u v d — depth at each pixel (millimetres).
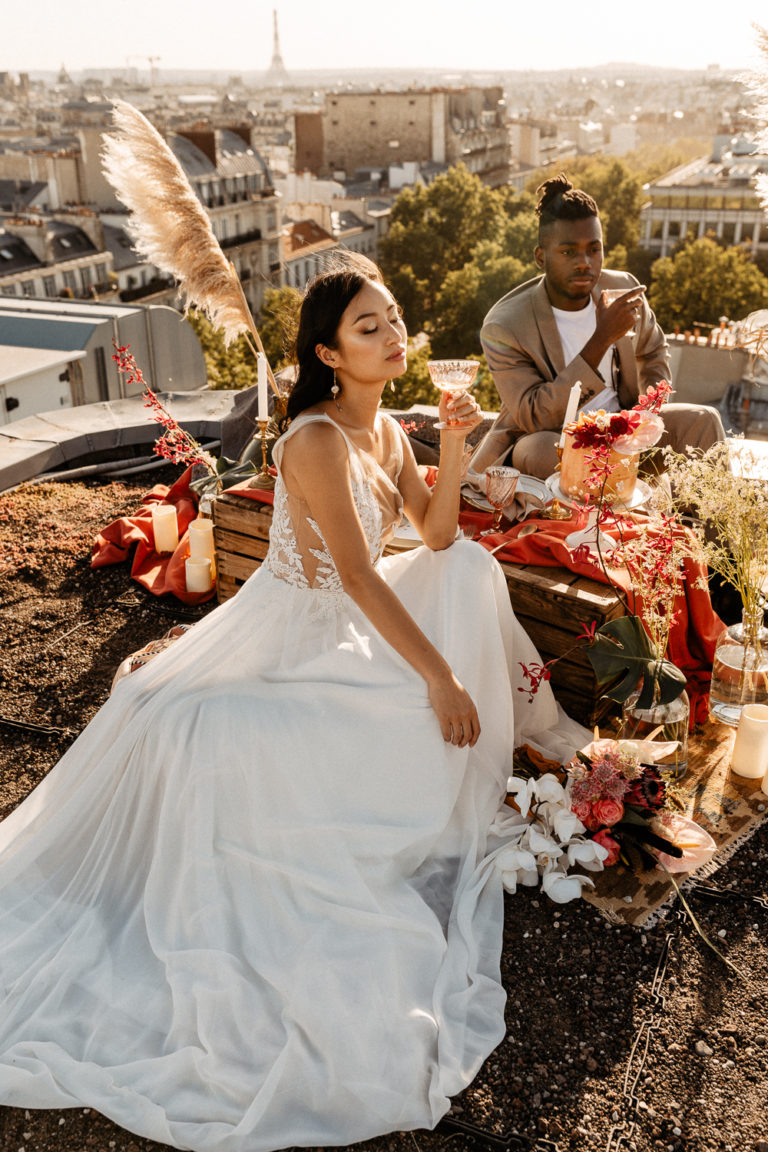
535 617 3021
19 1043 2041
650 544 2660
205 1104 1914
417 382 32125
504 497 3326
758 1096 1934
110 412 6621
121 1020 2102
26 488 5645
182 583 4176
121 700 2479
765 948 2281
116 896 2402
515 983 2201
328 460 2271
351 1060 1926
